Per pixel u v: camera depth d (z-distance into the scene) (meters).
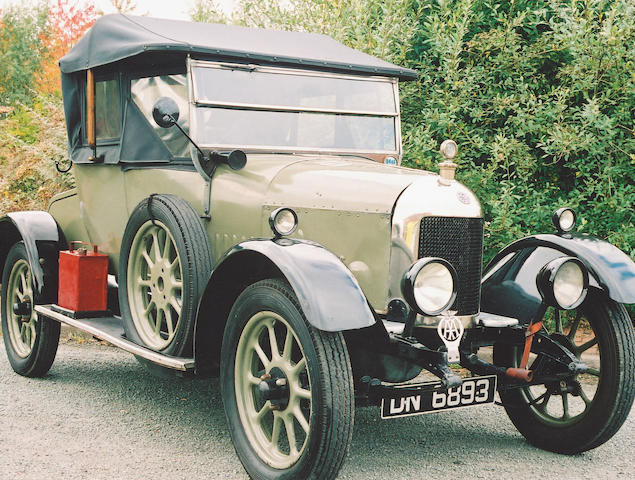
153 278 4.08
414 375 3.67
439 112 6.50
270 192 3.78
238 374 3.44
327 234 3.63
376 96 4.68
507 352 4.27
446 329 3.42
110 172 4.75
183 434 4.07
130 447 3.84
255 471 3.27
